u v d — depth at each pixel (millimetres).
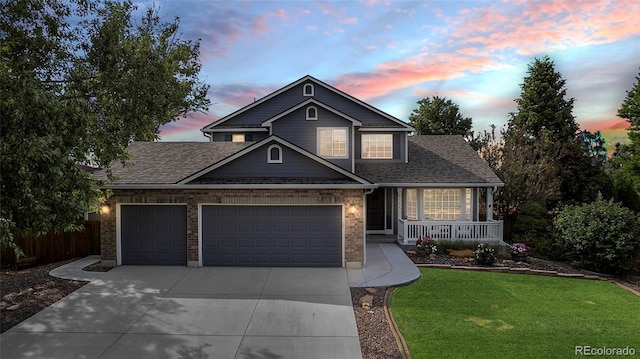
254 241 12695
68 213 8859
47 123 7977
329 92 20000
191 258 12680
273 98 20578
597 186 23141
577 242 13766
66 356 6742
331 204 12516
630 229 13172
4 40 11258
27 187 7148
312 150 16938
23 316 8516
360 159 18578
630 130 25609
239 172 13234
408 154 19453
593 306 9719
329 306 9133
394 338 7488
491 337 7648
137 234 12867
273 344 7207
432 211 17500
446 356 6801
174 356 6742
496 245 14836
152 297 9719
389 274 11766
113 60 12906
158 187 12430
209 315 8570
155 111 14914
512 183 19922
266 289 10336
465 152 19547
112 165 14430
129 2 14352
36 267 13219
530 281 11820
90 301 9430
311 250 12664
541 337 7715
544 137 24641
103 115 12898
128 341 7316
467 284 11250
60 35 12656
